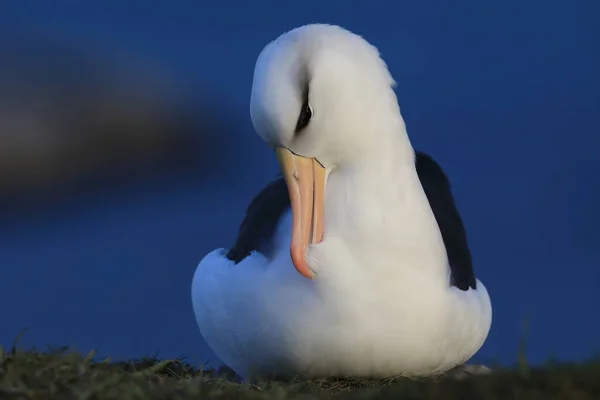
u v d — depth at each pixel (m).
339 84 7.30
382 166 7.41
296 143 7.42
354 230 7.29
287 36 7.43
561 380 6.00
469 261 8.06
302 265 7.16
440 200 8.30
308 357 7.35
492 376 6.21
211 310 7.85
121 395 5.73
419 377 7.31
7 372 6.00
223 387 6.20
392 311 7.23
